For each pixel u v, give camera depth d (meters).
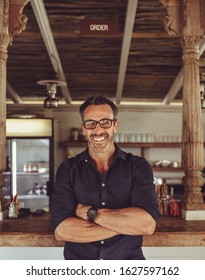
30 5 3.83
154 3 3.79
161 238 2.26
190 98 2.72
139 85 6.21
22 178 6.57
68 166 1.90
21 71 5.69
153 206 1.77
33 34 4.46
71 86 6.32
